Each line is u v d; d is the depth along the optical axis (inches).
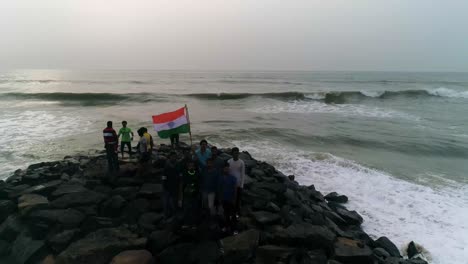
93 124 837.2
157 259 223.8
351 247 257.4
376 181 476.1
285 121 950.4
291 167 530.3
